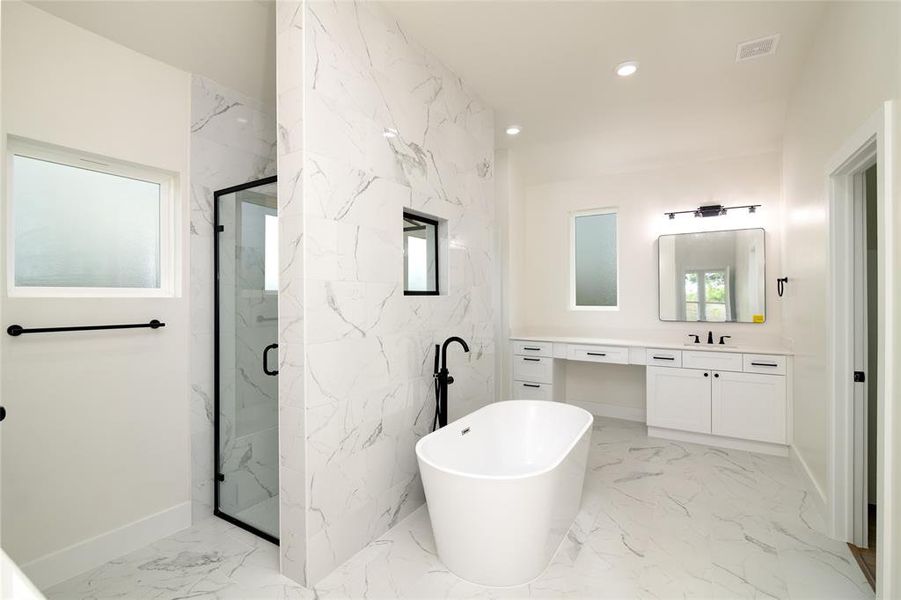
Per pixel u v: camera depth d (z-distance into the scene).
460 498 1.82
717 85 2.91
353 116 2.07
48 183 2.02
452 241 2.86
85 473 2.03
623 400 4.47
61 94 1.98
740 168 3.94
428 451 2.13
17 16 1.85
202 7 1.96
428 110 2.61
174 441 2.37
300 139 1.83
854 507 2.13
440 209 2.73
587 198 4.61
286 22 1.88
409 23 2.34
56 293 2.03
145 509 2.24
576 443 2.22
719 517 2.41
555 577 1.91
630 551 2.09
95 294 2.16
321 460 1.90
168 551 2.15
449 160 2.82
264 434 2.36
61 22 1.98
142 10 1.96
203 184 2.54
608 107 3.24
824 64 2.24
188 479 2.43
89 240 2.15
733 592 1.80
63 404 1.96
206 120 2.55
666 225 4.24
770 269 3.80
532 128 3.62
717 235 3.99
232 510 2.47
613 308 4.57
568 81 2.90
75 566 1.97
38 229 1.99
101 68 2.12
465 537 1.86
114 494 2.12
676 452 3.44
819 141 2.36
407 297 2.45
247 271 2.42
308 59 1.84
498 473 2.73
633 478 2.95
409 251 2.60
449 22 2.34
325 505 1.92
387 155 2.29
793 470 3.06
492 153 3.30
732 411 3.48
